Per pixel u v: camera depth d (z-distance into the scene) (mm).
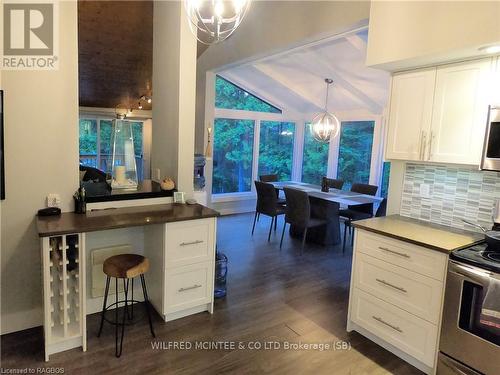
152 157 3783
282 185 6039
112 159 3131
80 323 2410
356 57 4590
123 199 2938
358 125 6473
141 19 4977
